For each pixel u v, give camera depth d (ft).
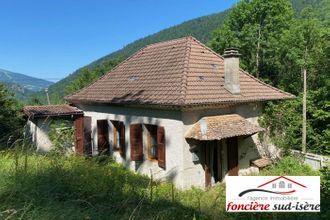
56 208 12.90
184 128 43.29
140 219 14.19
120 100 52.08
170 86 47.73
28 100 94.48
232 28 111.55
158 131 46.80
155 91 48.98
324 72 81.00
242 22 109.19
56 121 58.59
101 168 21.16
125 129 53.83
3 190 13.79
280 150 55.57
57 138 29.12
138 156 50.06
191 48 55.88
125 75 61.11
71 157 21.63
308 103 79.51
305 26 80.53
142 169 50.52
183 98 42.70
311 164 54.03
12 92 61.82
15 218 11.86
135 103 48.52
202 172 45.03
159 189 22.17
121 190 17.88
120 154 54.85
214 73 52.60
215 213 18.43
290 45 86.02
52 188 14.71
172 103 42.55
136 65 62.18
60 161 19.79
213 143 46.47
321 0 94.58
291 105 75.46
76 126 60.95
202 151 45.11
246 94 51.31
